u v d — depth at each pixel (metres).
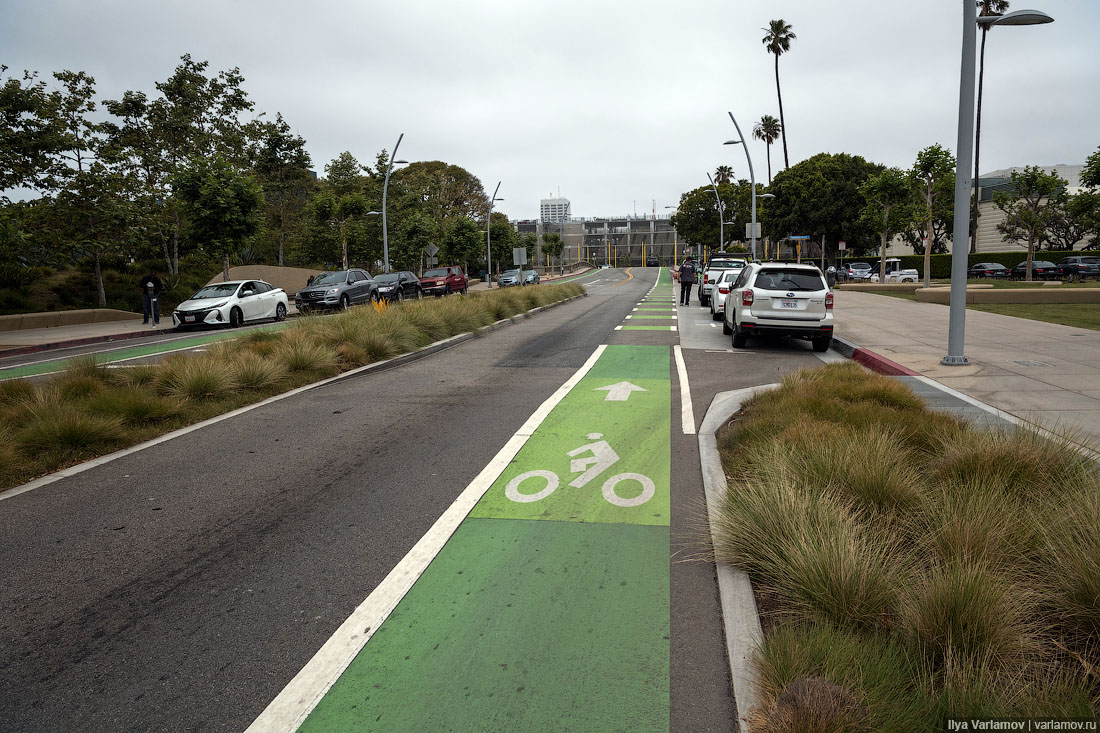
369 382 10.22
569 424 7.34
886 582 3.08
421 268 54.97
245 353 10.56
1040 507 3.73
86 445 6.55
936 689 2.51
